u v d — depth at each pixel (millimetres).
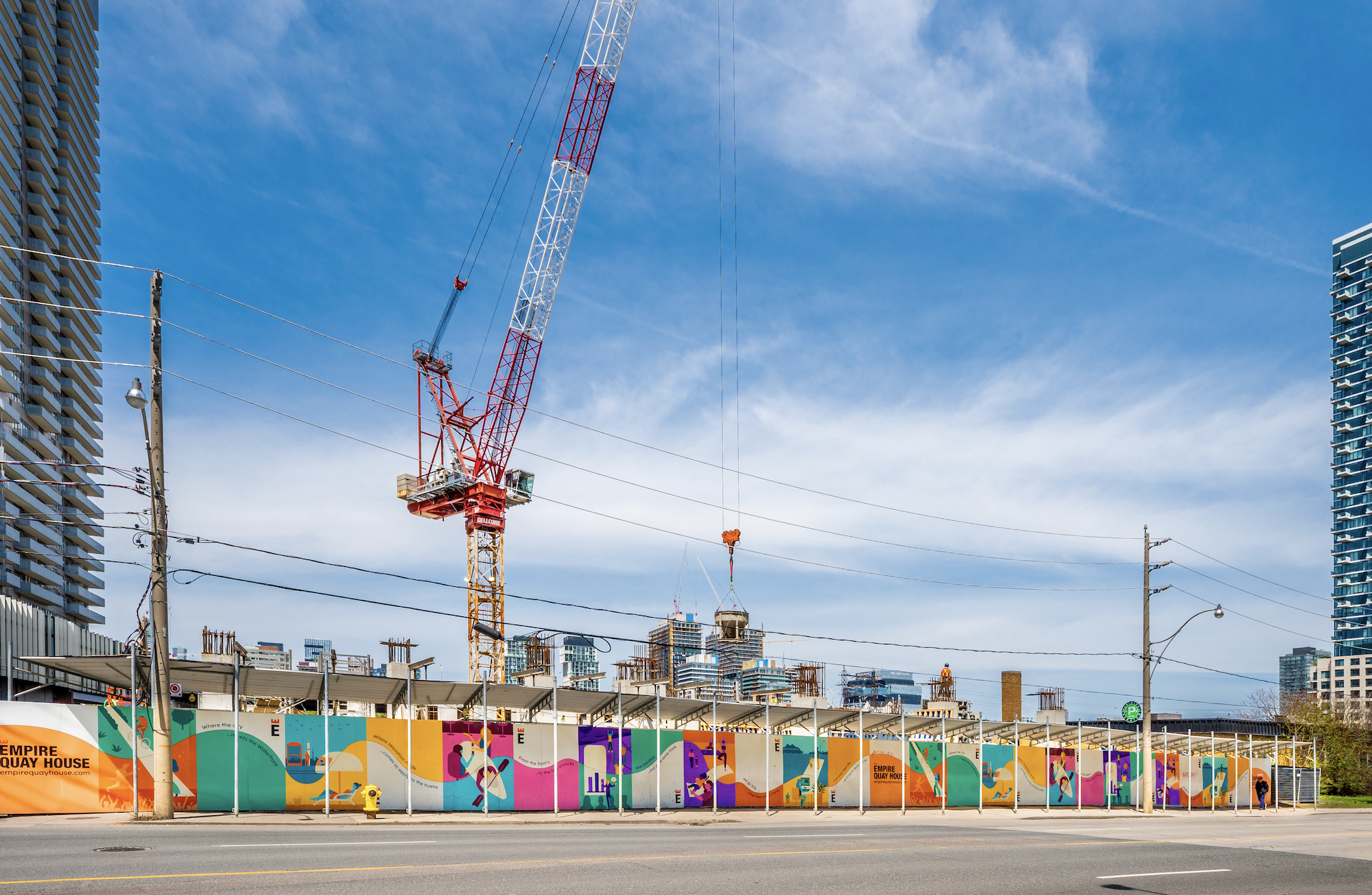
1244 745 61938
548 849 18219
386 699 33938
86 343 125312
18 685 77500
